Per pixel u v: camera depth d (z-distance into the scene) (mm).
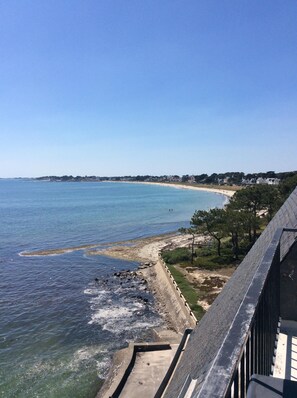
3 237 85562
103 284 48312
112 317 36906
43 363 27922
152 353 27188
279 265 7961
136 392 22531
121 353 27766
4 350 29922
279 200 64875
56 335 32688
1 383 25297
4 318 36344
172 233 90812
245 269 10414
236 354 2529
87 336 32562
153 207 155375
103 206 162000
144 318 36750
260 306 4242
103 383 25031
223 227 54688
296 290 8406
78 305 40250
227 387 2172
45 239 82812
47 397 23766
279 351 6863
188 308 34500
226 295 10156
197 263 54281
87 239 82938
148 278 51281
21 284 48000
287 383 3281
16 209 151375
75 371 26750
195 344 9328
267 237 11469
